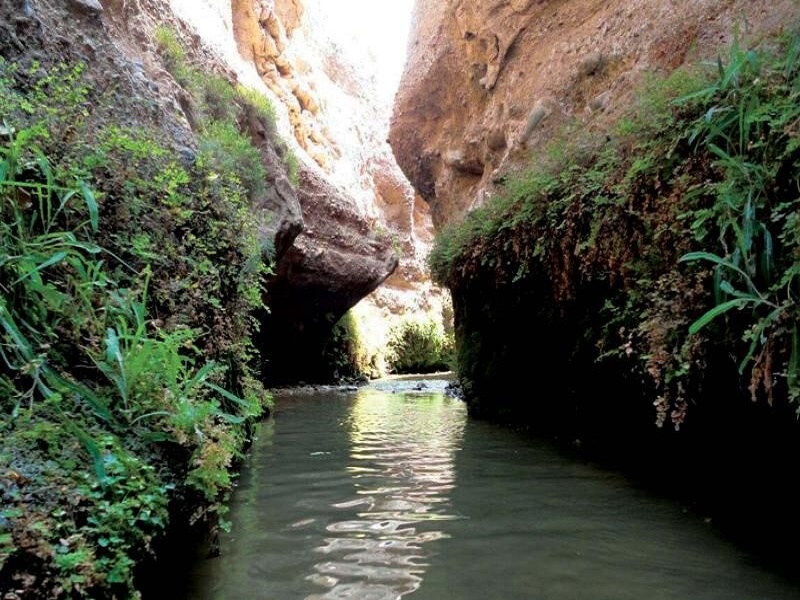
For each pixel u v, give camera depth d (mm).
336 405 9539
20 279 2021
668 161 3256
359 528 2926
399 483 3934
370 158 27375
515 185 5691
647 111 3572
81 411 2025
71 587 1350
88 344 2291
